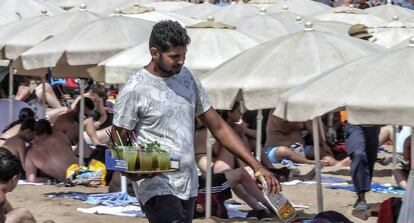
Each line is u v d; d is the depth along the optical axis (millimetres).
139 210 21188
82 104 25766
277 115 15789
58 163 25125
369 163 21219
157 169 12047
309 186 25641
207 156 19906
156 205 12148
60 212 20906
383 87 14562
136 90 12180
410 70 14773
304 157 28656
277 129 29125
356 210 21000
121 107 12227
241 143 12430
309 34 19469
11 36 28625
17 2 36812
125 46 23594
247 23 32875
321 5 47656
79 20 29000
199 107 12539
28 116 25969
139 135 12266
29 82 34312
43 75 30031
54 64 24141
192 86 12422
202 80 19047
